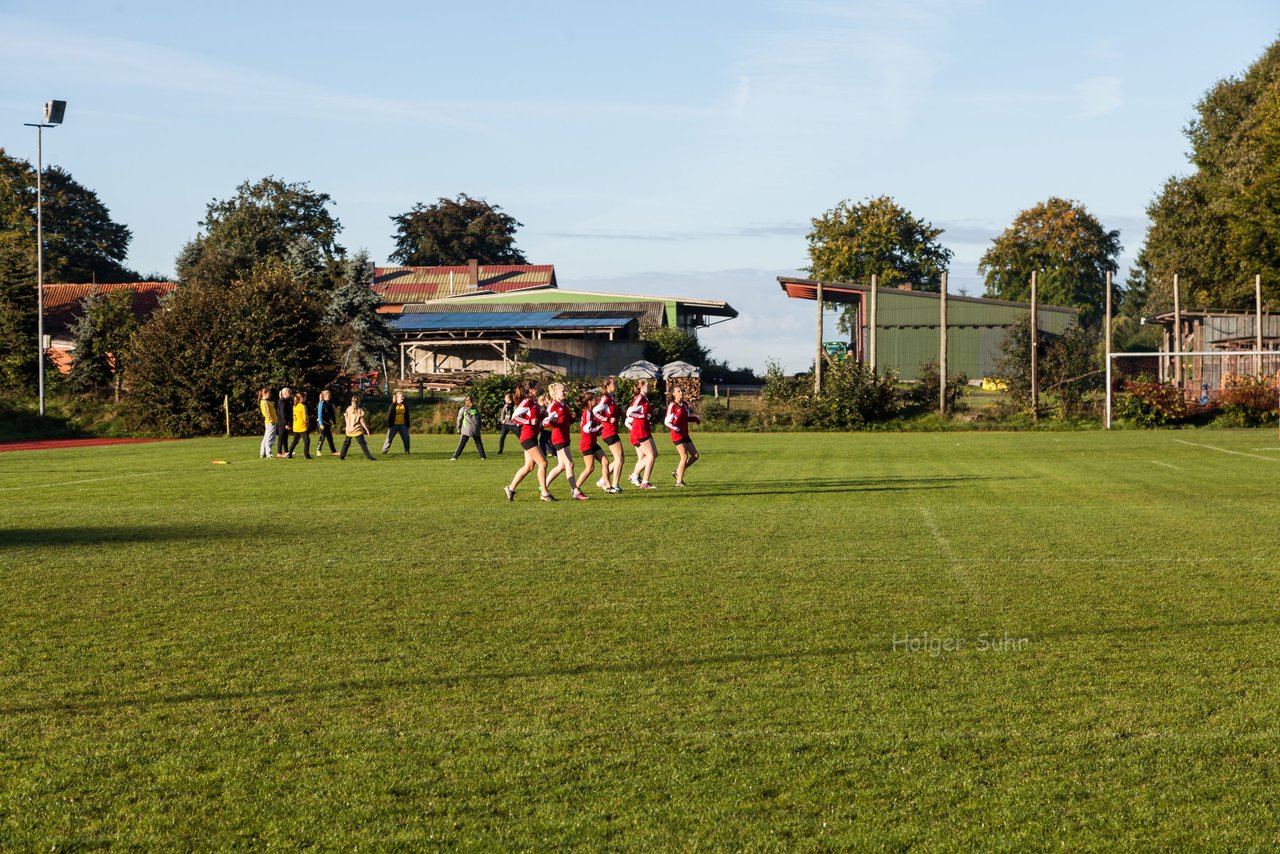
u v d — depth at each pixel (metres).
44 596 9.50
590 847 4.52
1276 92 56.69
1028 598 9.23
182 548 12.20
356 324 59.34
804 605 8.98
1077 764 5.33
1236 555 11.38
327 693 6.57
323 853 4.48
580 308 73.38
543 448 21.02
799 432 41.91
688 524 14.16
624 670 7.04
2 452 32.84
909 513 15.31
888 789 5.06
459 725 5.98
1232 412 40.59
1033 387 41.22
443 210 104.12
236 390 42.97
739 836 4.60
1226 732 5.73
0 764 5.44
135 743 5.73
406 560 11.31
